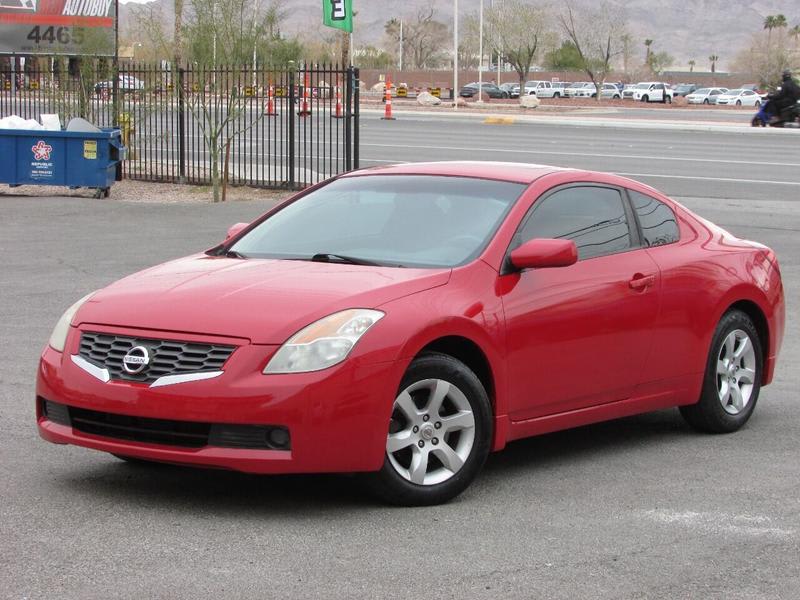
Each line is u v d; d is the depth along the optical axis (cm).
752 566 511
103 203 2005
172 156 2556
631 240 704
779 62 10506
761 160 3006
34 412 759
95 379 559
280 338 541
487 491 616
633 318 680
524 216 653
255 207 1973
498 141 3516
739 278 751
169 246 1527
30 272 1326
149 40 3120
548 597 469
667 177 2531
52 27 2561
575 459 688
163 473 636
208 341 545
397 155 2931
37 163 2072
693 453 705
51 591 464
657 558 518
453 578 487
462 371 585
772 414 809
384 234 654
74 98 2441
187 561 500
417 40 14325
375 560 505
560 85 10188
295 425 532
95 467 645
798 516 583
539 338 627
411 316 567
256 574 486
